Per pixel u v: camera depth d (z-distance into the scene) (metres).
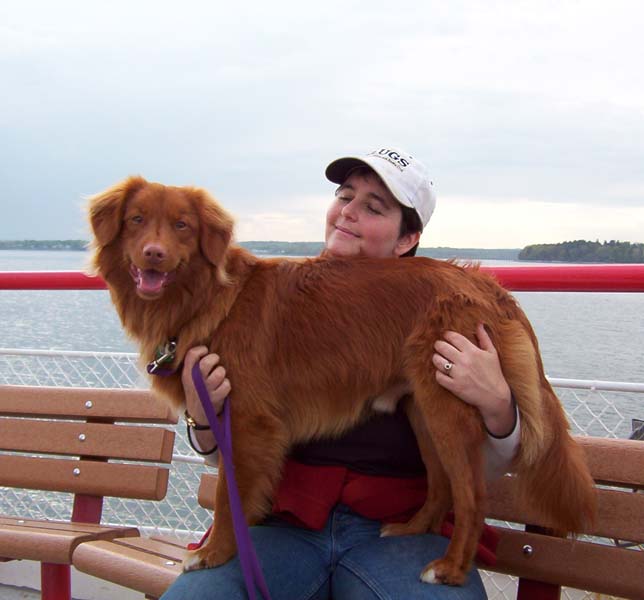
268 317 2.70
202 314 2.69
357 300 2.70
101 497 3.42
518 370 2.49
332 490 2.52
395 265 2.76
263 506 2.63
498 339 2.53
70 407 3.42
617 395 3.62
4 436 3.51
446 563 2.33
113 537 3.04
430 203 2.99
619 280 2.87
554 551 2.54
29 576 4.05
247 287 2.76
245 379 2.63
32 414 3.50
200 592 2.30
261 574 2.29
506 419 2.42
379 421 2.63
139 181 2.81
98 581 3.89
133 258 2.65
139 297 2.80
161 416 3.25
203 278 2.70
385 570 2.33
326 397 2.67
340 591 2.39
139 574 2.59
